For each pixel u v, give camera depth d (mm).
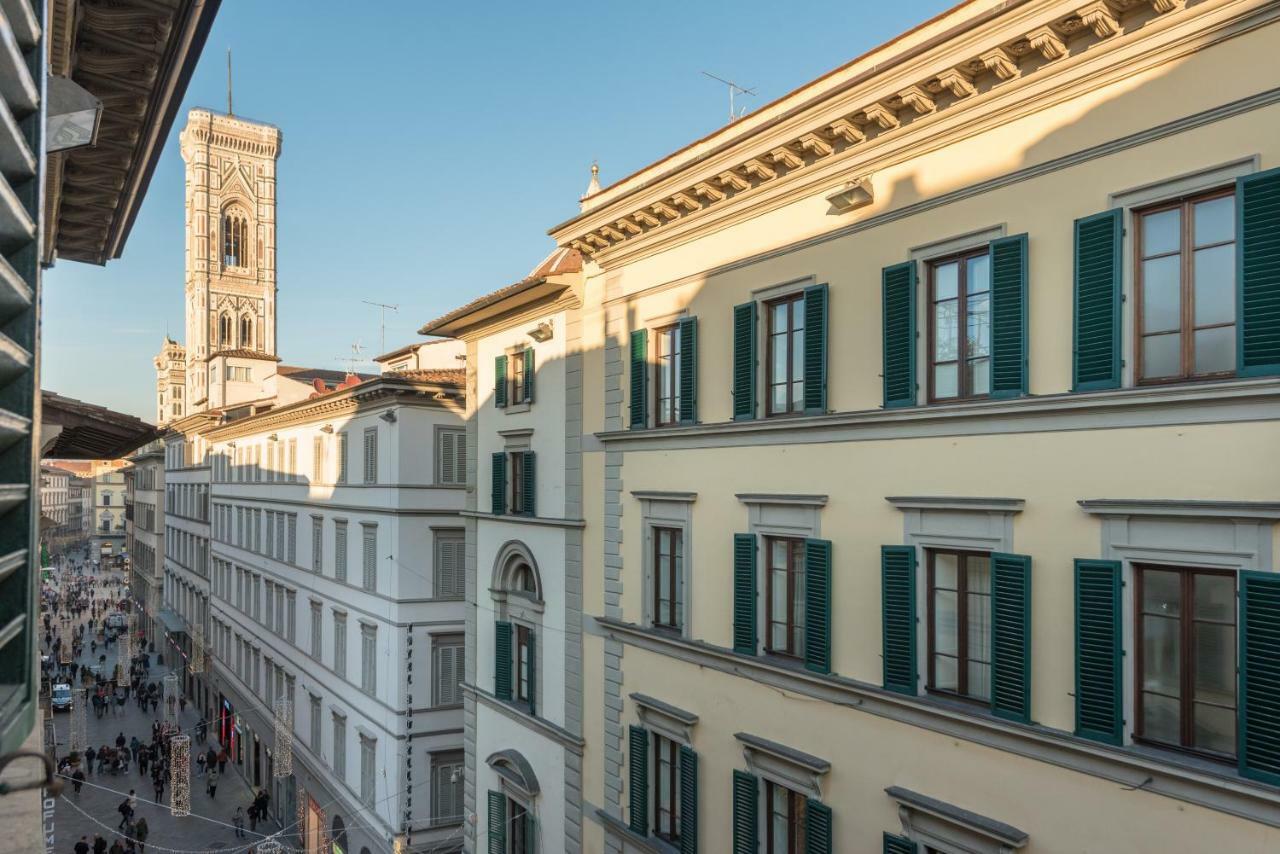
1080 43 10016
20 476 3238
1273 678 8383
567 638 19109
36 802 6020
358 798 29578
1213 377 9094
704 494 15430
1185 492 9094
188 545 59688
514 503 21781
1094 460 9883
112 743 43875
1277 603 8367
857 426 12594
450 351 35469
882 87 11734
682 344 15891
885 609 11945
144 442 15766
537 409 20594
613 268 17922
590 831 18312
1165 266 9555
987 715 10703
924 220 11844
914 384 11750
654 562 16766
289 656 37250
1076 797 9914
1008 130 10875
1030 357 10562
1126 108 9711
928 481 11641
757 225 14555
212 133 88188
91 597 88875
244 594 44594
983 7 11102
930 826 11352
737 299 14906
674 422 16422
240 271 89938
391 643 27625
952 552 11516
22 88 3096
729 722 14695
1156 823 9234
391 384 27016
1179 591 9305
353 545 30922
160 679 57969
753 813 13953
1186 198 9359
